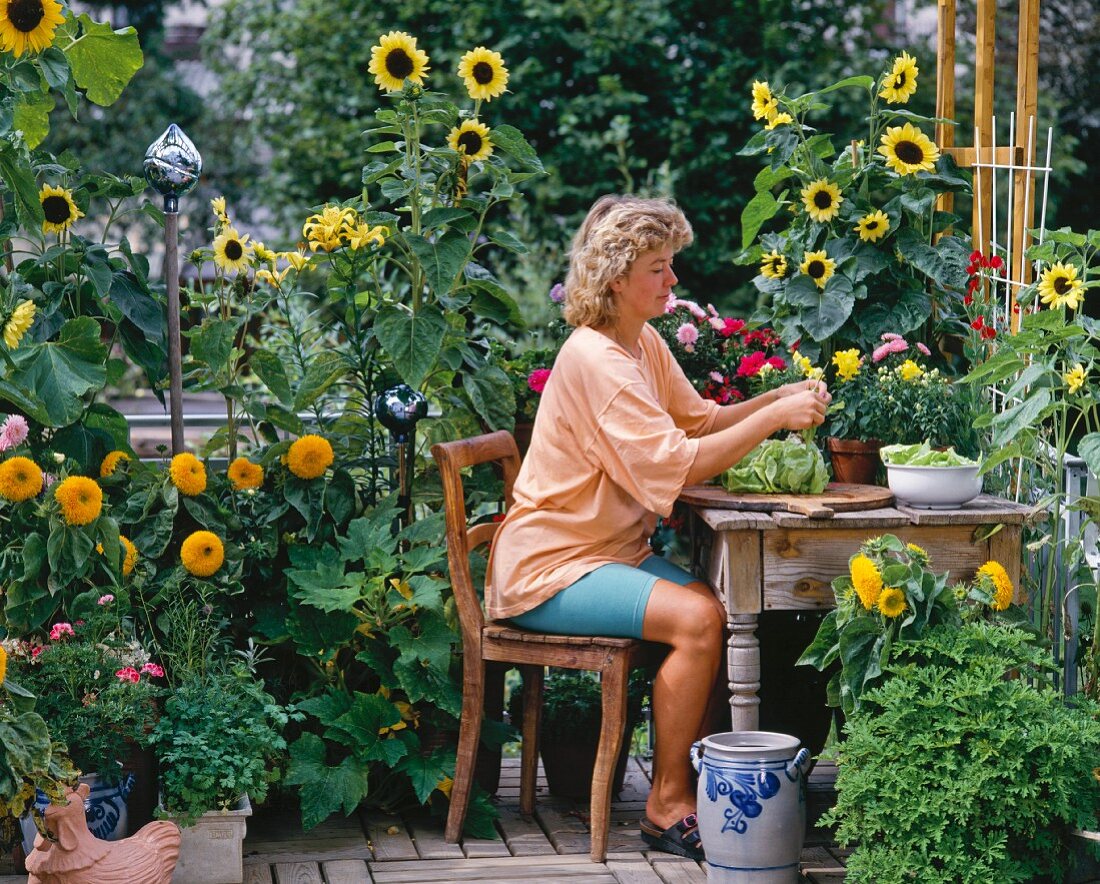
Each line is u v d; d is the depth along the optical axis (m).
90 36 3.67
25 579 3.19
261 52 10.12
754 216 4.54
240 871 3.16
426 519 3.75
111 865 2.85
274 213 10.08
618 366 3.25
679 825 3.31
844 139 9.17
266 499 3.78
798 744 3.06
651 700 3.64
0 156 3.31
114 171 11.66
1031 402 3.28
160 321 3.81
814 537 3.19
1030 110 4.13
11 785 2.75
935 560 3.22
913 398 3.66
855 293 4.15
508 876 3.22
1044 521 3.33
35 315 3.65
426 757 3.57
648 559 3.51
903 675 2.99
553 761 3.76
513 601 3.35
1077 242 3.34
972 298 4.07
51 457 3.51
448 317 4.02
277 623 3.69
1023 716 2.89
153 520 3.56
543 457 3.38
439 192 3.97
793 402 3.21
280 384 3.96
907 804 2.87
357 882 3.19
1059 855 2.92
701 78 9.23
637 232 3.27
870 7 9.66
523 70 8.86
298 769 3.44
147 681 3.19
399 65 3.89
